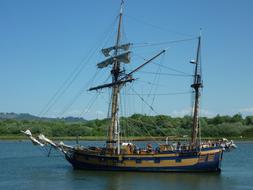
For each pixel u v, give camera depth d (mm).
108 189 68812
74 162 89875
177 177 80438
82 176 81500
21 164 108625
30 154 146875
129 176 80875
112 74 95250
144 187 70438
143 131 158125
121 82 91812
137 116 160500
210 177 81750
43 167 100625
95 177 80125
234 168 103500
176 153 84562
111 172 85750
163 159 84562
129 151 87250
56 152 159750
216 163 86375
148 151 85875
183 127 181500
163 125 176750
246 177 83562
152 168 84750
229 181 77875
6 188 70562
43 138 90125
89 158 87938
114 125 90875
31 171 92062
